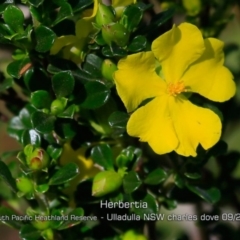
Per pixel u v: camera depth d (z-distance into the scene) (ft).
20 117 0.80
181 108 0.74
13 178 0.74
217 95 0.74
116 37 0.71
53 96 0.75
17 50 0.74
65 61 0.73
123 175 0.75
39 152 0.72
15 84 0.84
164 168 0.80
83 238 0.78
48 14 0.72
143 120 0.72
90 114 0.76
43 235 0.75
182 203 0.84
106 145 0.76
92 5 0.75
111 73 0.73
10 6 0.71
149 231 0.81
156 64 0.73
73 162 0.76
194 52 0.72
